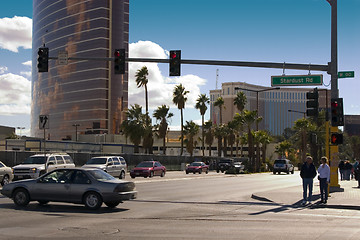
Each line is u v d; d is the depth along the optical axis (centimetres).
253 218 1345
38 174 2591
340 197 1977
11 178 2580
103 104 18825
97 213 1413
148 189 2564
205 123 11188
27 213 1384
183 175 4816
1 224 1157
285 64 2211
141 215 1386
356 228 1137
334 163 2322
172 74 2172
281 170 5928
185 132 10762
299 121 8856
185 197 2073
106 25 19175
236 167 5859
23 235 994
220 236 997
